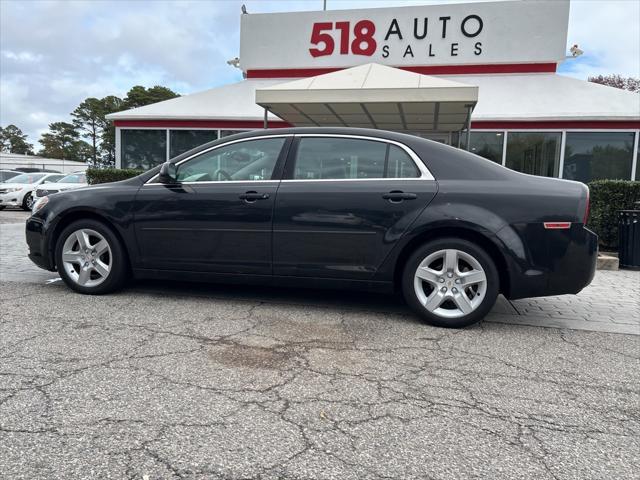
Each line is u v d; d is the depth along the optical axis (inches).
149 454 82.8
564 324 169.6
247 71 583.5
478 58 520.1
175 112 519.2
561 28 504.4
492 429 94.5
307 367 122.5
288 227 165.3
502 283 159.6
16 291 193.6
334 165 167.3
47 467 78.5
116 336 141.3
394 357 131.4
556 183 155.3
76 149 3403.1
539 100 468.4
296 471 79.4
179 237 176.1
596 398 109.8
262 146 174.9
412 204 156.8
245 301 185.8
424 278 157.9
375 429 93.2
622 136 433.7
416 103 334.3
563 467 82.4
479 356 134.4
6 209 721.0
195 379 113.1
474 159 161.0
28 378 111.2
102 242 185.2
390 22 532.4
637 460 85.0
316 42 554.6
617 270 288.8
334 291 205.2
